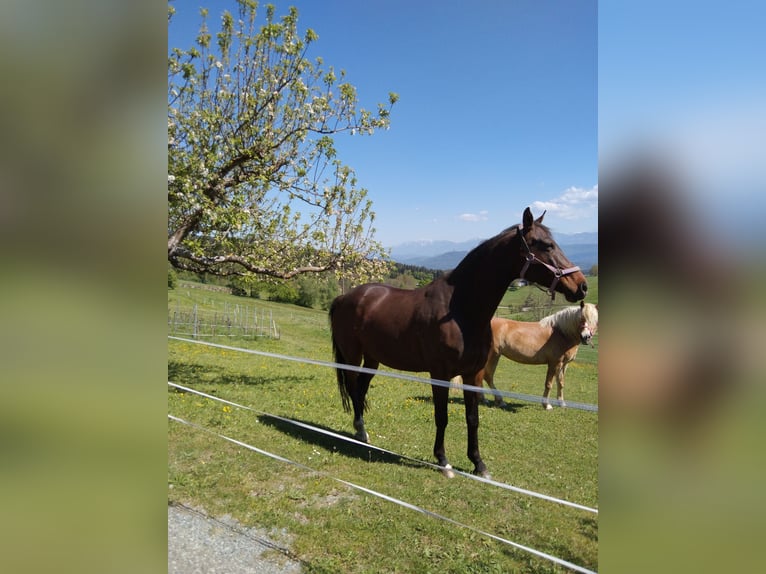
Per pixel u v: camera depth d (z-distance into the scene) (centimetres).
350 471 379
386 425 548
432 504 326
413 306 409
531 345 700
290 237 815
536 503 338
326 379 871
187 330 1711
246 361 1061
